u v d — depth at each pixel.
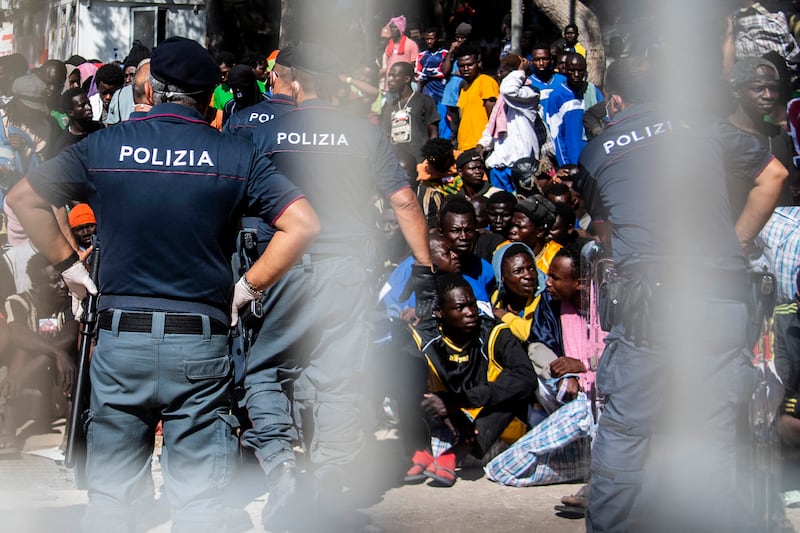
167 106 3.55
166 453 3.53
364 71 9.89
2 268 6.12
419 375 5.14
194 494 3.49
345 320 4.59
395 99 9.82
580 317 5.42
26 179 3.47
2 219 7.05
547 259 6.46
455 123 10.31
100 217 3.49
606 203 3.94
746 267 3.87
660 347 3.76
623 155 3.89
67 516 4.54
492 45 11.57
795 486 4.81
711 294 3.77
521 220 6.40
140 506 4.40
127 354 3.41
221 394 3.53
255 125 4.74
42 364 6.05
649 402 3.80
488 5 14.58
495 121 9.13
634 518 3.88
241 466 4.99
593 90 9.79
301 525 4.43
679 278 3.77
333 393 4.60
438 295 5.21
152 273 3.44
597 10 14.17
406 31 12.78
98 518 3.43
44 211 3.50
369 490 5.04
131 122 3.54
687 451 3.79
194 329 3.45
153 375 3.42
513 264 5.69
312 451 4.65
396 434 5.86
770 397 4.02
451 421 5.16
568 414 5.03
